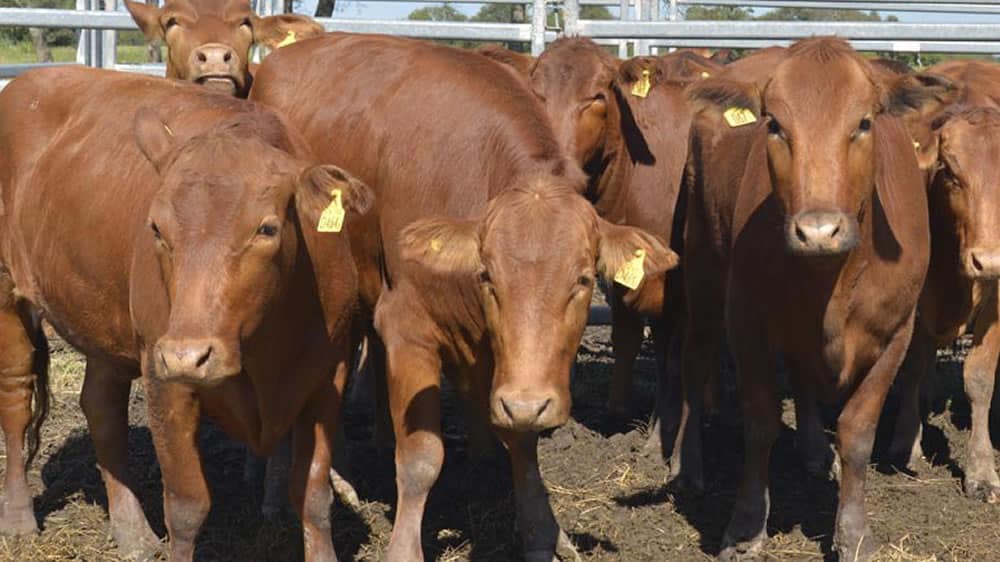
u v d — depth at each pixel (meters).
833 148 5.14
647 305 7.59
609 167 7.74
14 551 5.97
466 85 5.74
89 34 11.56
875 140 5.64
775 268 5.61
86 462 7.16
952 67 7.75
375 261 5.96
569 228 4.57
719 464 7.23
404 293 5.43
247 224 4.47
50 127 6.14
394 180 5.76
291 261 4.75
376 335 6.84
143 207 5.21
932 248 6.89
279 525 6.12
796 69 5.30
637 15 13.02
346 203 4.68
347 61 6.41
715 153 6.74
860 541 5.66
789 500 6.63
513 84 5.76
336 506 6.50
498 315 4.58
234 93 8.24
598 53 7.54
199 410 4.95
